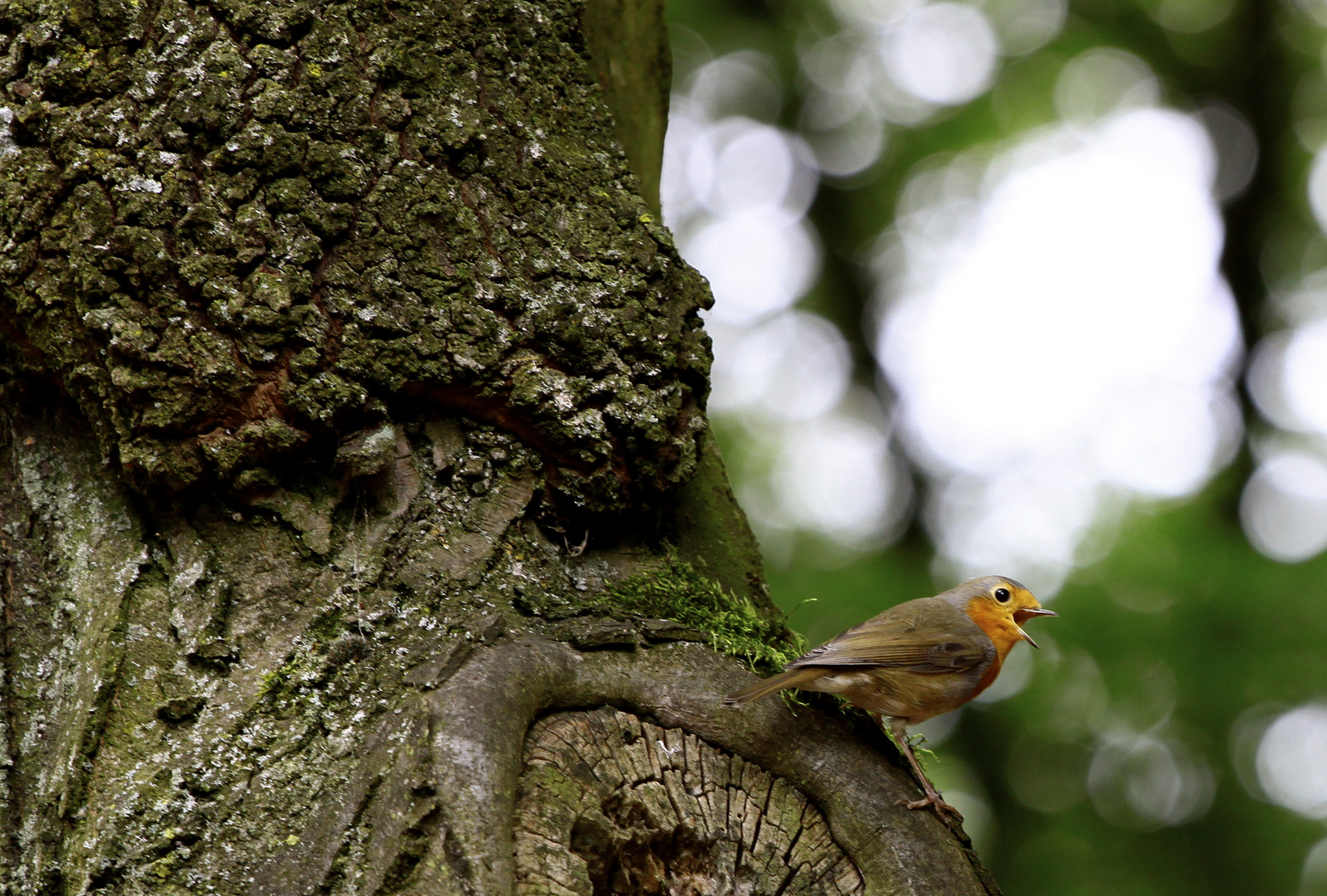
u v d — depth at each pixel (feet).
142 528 19.38
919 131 85.76
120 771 17.24
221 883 16.31
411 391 19.83
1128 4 84.64
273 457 19.19
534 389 20.02
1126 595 66.54
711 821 18.25
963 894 18.58
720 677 19.62
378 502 19.80
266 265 19.02
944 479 87.92
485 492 20.25
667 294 21.67
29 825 17.49
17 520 19.98
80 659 18.44
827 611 72.64
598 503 20.89
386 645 18.45
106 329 18.26
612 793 17.61
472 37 21.81
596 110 23.29
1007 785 74.23
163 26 19.63
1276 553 70.28
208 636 18.26
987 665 25.07
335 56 20.18
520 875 16.06
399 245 19.83
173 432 18.58
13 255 18.79
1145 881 66.18
